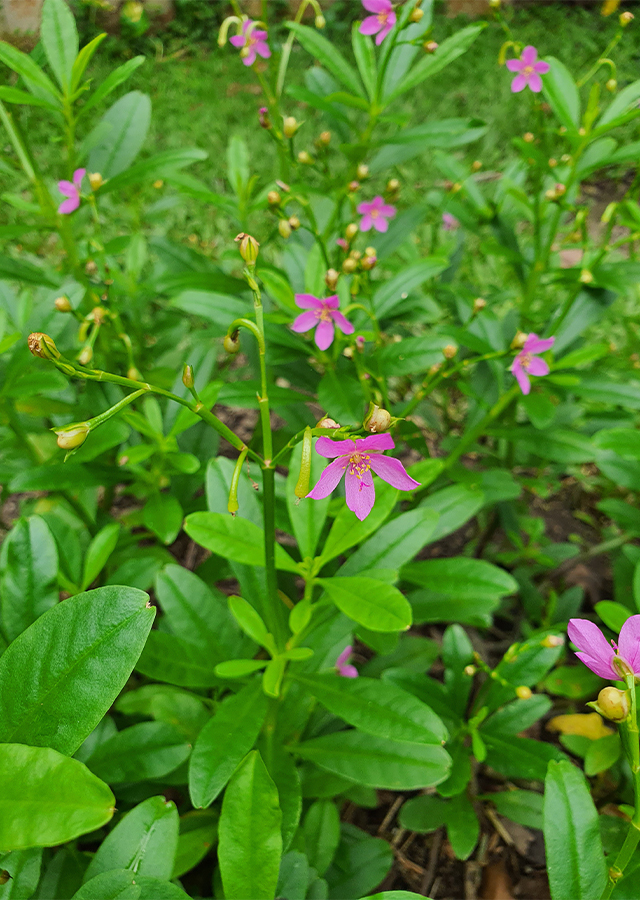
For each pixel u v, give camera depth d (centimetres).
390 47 26
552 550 33
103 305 28
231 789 12
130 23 90
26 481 22
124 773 17
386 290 27
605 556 37
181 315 39
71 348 28
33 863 14
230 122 81
